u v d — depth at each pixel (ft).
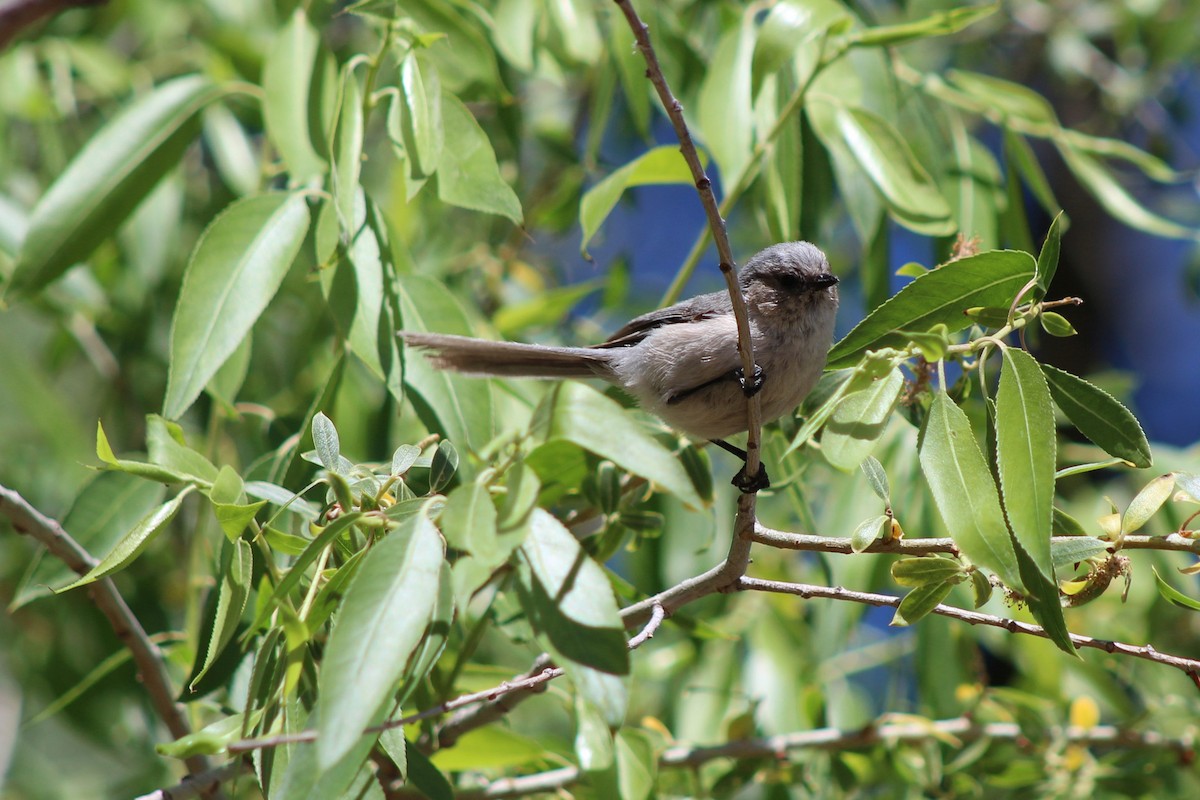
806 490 31.99
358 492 20.89
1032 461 18.45
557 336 40.27
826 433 19.03
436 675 27.50
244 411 30.27
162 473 20.95
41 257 28.37
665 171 29.66
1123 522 20.06
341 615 16.06
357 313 25.46
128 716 35.42
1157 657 20.35
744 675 34.47
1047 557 17.80
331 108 28.71
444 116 25.31
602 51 37.73
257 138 43.98
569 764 29.14
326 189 27.89
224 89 30.81
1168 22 45.73
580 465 23.31
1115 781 29.27
